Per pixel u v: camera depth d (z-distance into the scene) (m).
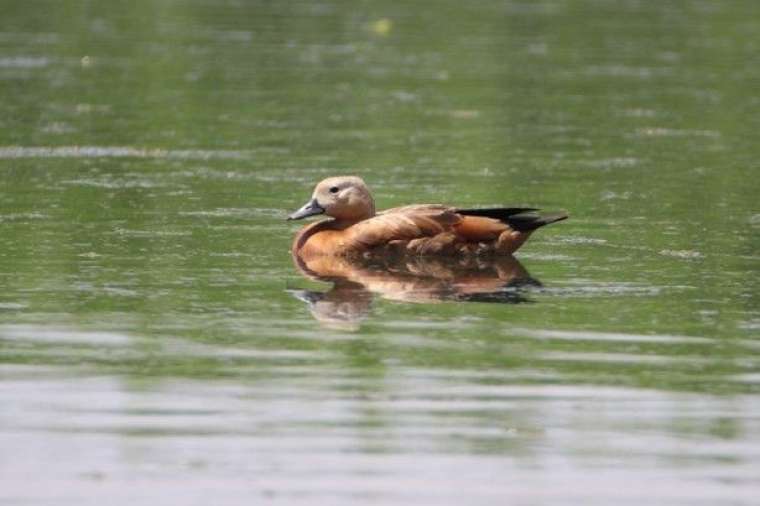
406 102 27.97
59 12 39.59
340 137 24.33
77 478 9.83
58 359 12.16
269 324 13.26
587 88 29.73
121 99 27.66
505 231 16.08
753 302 14.09
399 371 11.93
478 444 10.41
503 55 33.81
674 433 10.65
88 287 14.47
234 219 17.98
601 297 14.27
